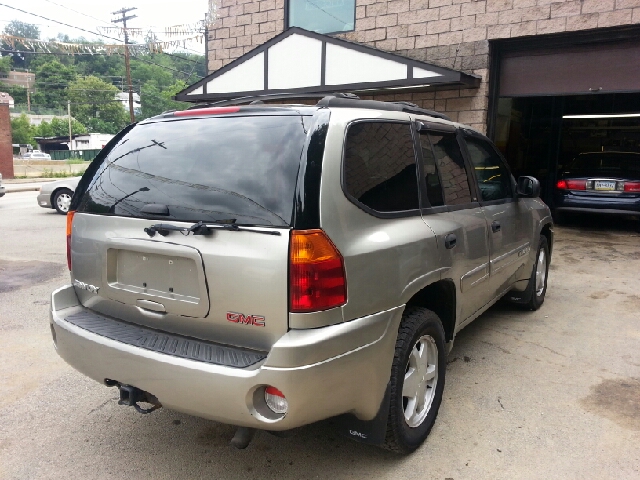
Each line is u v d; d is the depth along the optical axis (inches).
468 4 352.2
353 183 96.7
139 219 100.7
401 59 331.6
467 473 106.2
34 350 166.2
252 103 120.0
